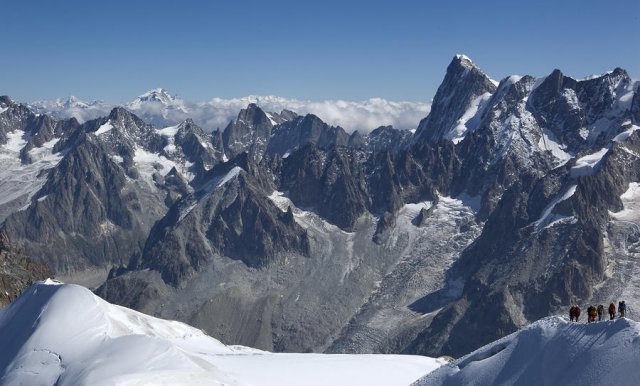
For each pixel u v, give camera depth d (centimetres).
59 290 12669
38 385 10919
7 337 12350
